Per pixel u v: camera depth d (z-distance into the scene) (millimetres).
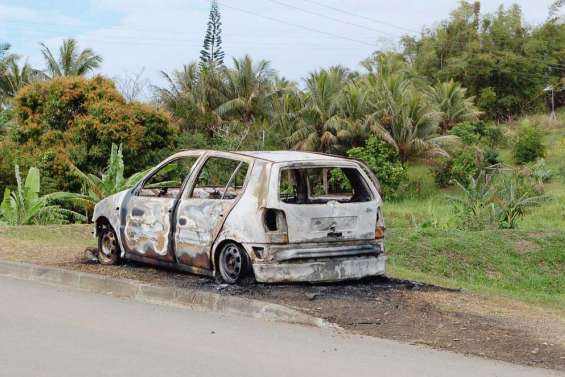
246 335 7293
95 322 7707
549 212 28156
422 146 40750
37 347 6688
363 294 8891
